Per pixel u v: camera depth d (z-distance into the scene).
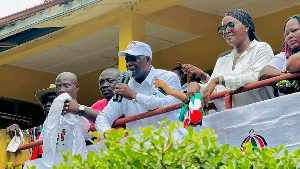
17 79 17.05
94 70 16.91
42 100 12.09
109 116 10.06
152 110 9.70
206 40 14.88
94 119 10.45
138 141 7.16
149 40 15.26
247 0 13.91
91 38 15.18
